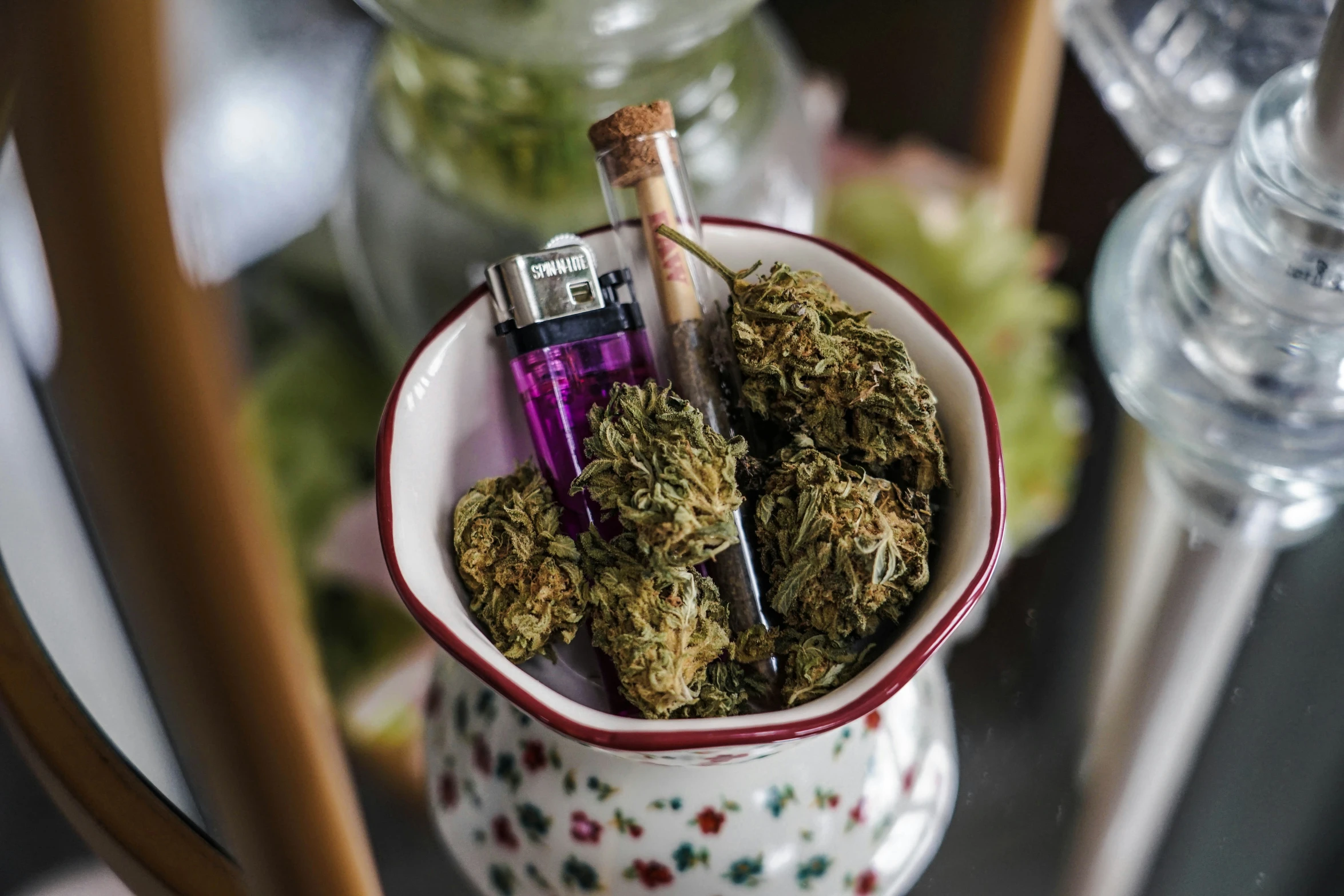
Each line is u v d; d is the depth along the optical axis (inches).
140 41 33.6
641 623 20.7
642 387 23.4
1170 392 30.1
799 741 20.5
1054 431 32.8
